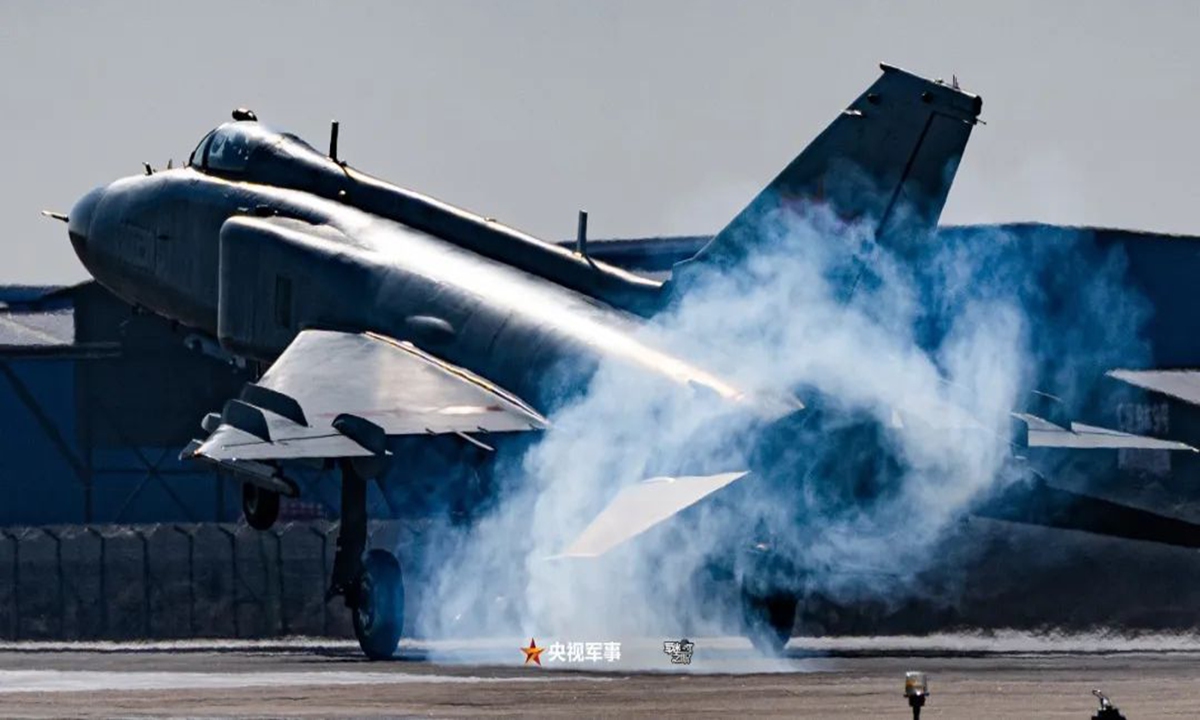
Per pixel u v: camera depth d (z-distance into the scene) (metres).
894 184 76.50
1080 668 66.69
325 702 52.78
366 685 58.81
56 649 92.56
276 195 96.50
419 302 85.94
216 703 52.97
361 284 88.12
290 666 70.88
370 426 74.31
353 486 76.56
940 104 75.81
